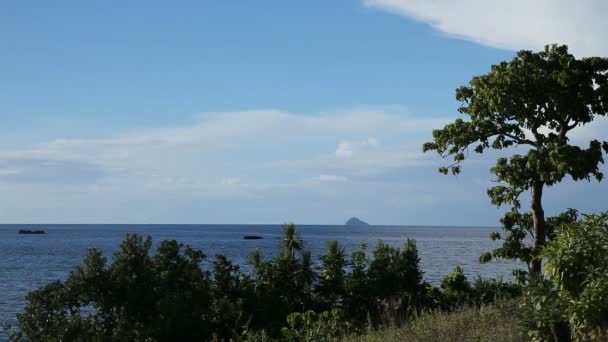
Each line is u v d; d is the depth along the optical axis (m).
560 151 20.16
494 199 22.52
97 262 20.45
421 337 11.95
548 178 20.30
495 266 66.06
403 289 23.28
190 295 20.52
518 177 21.36
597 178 20.59
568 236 9.32
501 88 22.00
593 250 8.95
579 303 8.70
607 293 8.42
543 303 9.70
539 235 22.06
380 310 21.52
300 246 24.08
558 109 21.61
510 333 10.92
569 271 8.96
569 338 9.53
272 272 23.34
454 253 104.00
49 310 19.91
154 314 20.23
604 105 21.45
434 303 22.73
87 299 20.28
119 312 20.34
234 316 20.78
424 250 116.81
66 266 82.75
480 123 23.09
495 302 13.99
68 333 19.25
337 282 23.55
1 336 28.28
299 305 23.20
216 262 22.28
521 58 22.45
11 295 50.69
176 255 21.66
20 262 90.38
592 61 21.69
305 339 16.08
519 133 23.39
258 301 21.75
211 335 20.03
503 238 22.97
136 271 20.69
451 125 23.64
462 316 13.32
